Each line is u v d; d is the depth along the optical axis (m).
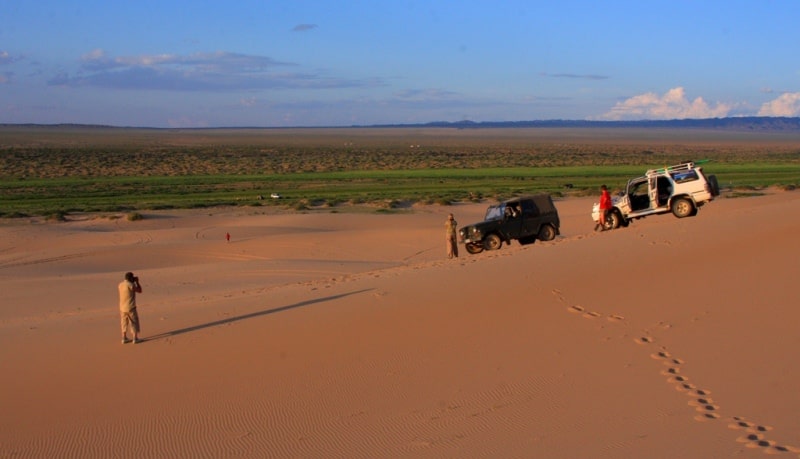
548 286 13.01
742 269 12.65
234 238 36.88
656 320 10.61
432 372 9.37
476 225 26.02
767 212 19.39
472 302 12.44
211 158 134.62
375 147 191.88
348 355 10.25
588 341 10.01
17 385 10.05
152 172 101.06
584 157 138.12
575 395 8.26
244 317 13.23
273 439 7.75
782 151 168.00
